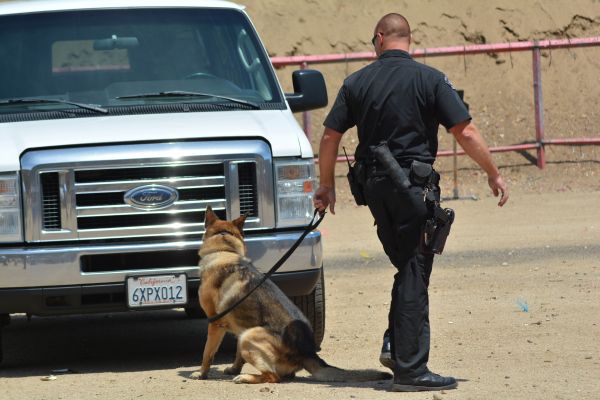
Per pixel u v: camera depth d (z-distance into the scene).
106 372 26.36
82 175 25.52
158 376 25.34
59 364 28.19
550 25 72.12
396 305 22.02
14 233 25.33
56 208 25.52
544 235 46.34
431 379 21.97
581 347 26.22
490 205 55.84
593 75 70.31
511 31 71.56
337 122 22.55
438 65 69.56
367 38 69.81
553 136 66.12
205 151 25.92
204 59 29.70
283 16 69.69
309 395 22.06
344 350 27.56
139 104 27.97
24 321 37.09
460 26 71.25
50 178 25.48
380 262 42.78
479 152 21.64
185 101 28.27
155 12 30.53
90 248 25.31
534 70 63.22
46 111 27.48
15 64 28.75
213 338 24.45
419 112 21.89
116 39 29.61
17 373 26.67
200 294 24.55
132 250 25.44
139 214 25.72
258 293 23.83
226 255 24.42
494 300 33.41
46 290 25.16
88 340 32.41
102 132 26.00
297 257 26.20
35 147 25.48
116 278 25.44
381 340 28.77
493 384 22.56
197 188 26.00
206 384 23.94
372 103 22.09
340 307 34.12
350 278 39.53
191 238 25.91
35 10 30.19
